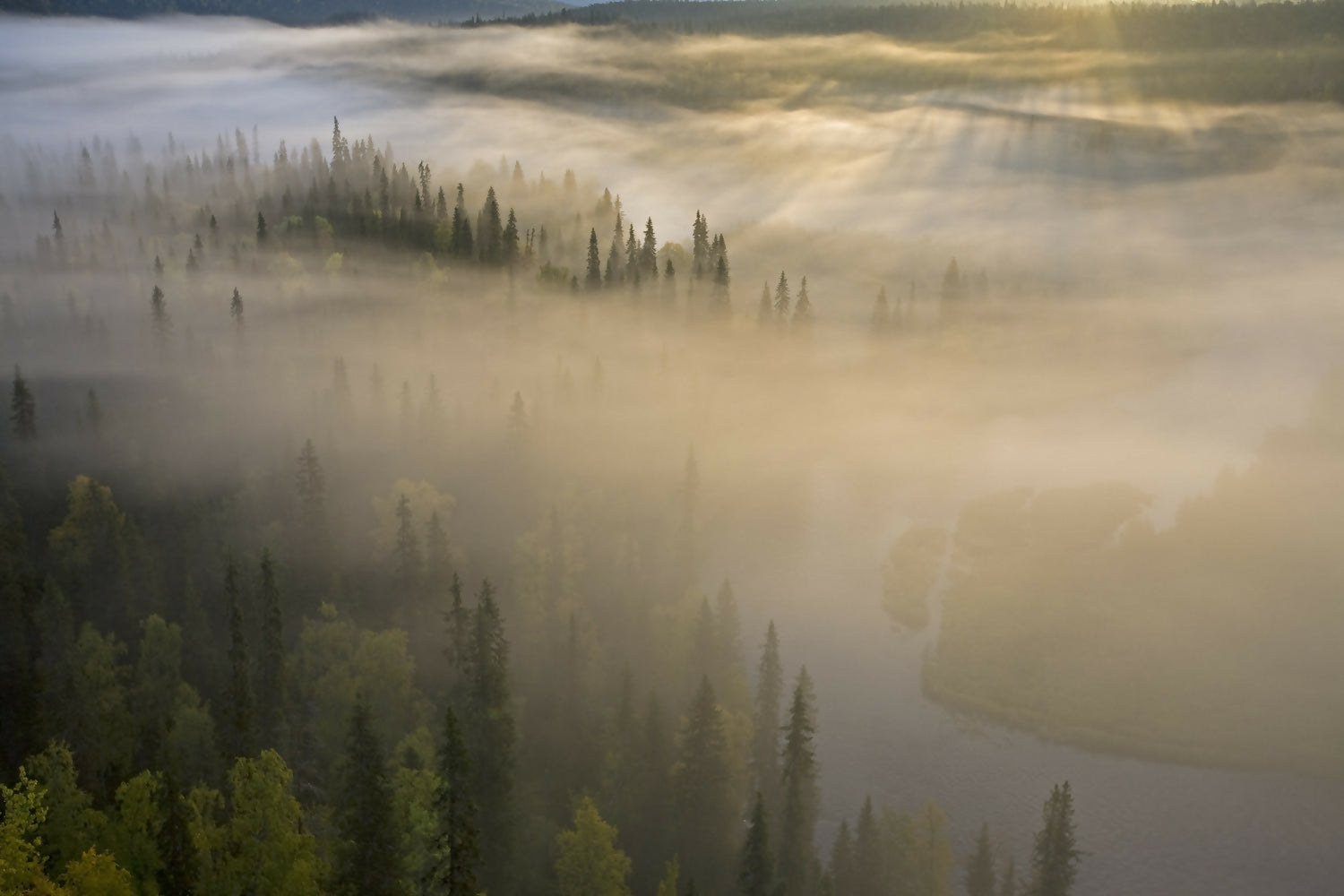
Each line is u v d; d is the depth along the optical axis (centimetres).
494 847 8725
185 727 9294
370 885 6238
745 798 11456
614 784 10562
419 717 10400
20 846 5459
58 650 10844
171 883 6259
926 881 9850
